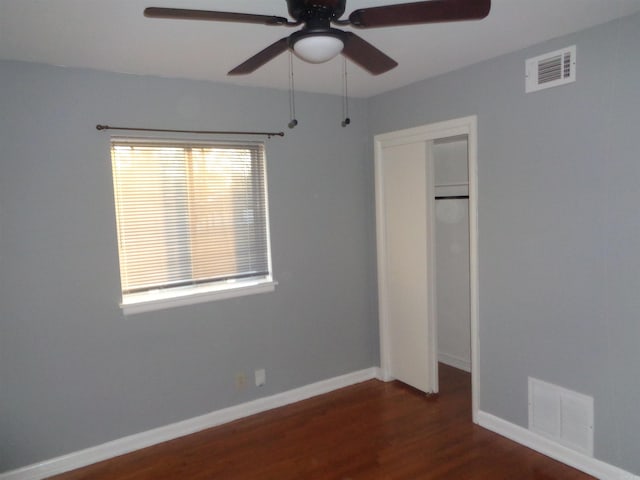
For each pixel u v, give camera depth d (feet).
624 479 7.68
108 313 9.16
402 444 9.44
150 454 9.38
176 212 9.89
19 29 6.78
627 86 7.17
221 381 10.57
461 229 13.11
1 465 8.36
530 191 8.66
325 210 11.92
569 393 8.34
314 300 11.88
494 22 7.22
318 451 9.30
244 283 10.89
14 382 8.38
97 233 8.96
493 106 9.17
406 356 12.16
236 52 8.13
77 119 8.68
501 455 8.89
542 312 8.66
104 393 9.21
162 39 7.39
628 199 7.28
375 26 5.21
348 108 12.16
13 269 8.25
